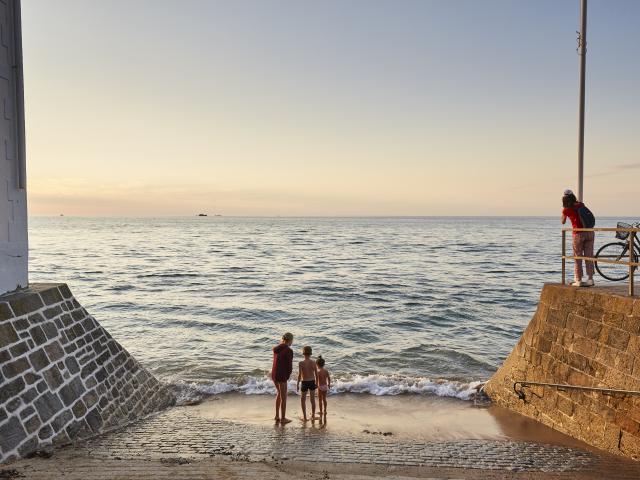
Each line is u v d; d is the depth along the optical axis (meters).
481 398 12.79
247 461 6.95
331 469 6.77
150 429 9.26
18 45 9.25
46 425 7.55
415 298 32.28
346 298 32.44
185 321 24.95
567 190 10.02
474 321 24.94
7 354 7.42
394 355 18.36
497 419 10.94
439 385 14.00
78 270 49.84
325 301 31.31
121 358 10.88
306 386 10.73
